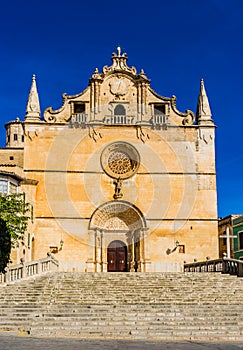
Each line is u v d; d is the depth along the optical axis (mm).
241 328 23172
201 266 43875
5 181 45469
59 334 22125
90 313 25094
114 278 34062
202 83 52688
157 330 22734
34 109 50312
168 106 51594
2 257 31906
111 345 19062
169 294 29578
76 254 47906
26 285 31234
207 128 51000
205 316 24875
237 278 34344
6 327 23250
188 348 18562
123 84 51875
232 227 65438
